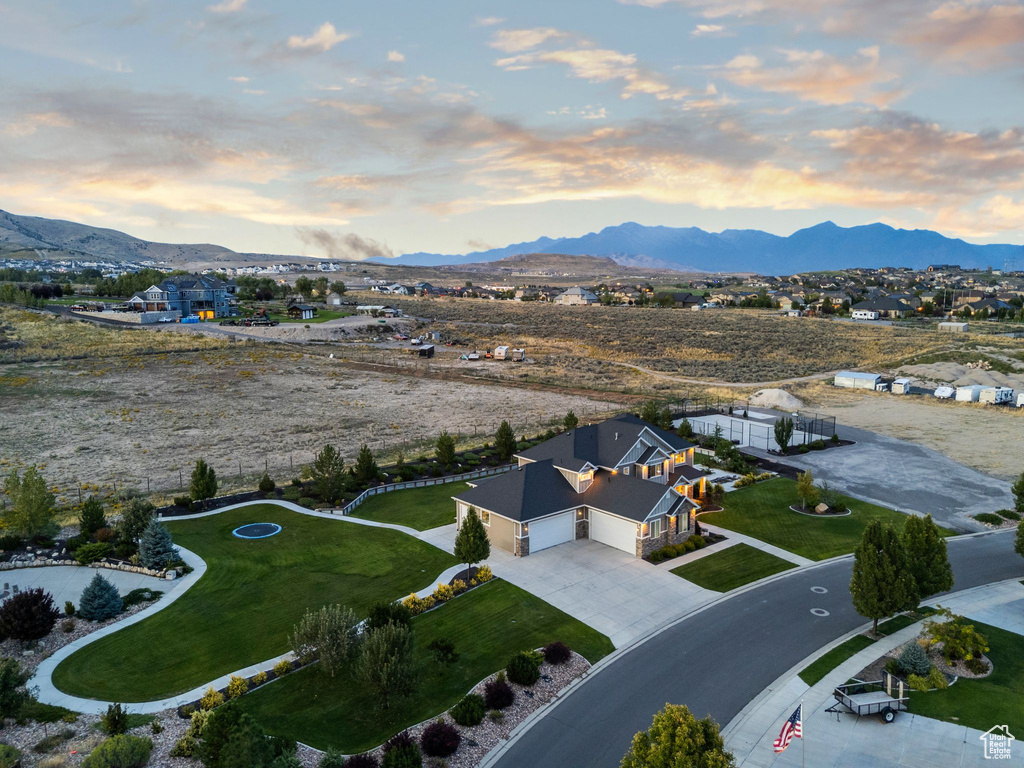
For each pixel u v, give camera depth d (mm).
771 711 23297
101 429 63156
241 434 63406
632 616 30094
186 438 61469
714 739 16922
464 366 103562
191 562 34438
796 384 91500
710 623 29578
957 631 26172
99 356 94312
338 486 43906
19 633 25375
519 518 35812
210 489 42812
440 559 35656
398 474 49594
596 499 38531
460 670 25594
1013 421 69438
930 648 27344
